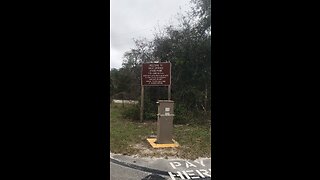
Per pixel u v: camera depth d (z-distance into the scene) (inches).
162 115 315.9
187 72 544.1
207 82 536.4
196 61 540.1
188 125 476.4
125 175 205.8
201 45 538.0
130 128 442.6
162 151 284.0
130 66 612.7
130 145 314.2
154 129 432.5
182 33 566.6
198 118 512.7
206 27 553.0
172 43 566.6
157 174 209.8
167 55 570.3
